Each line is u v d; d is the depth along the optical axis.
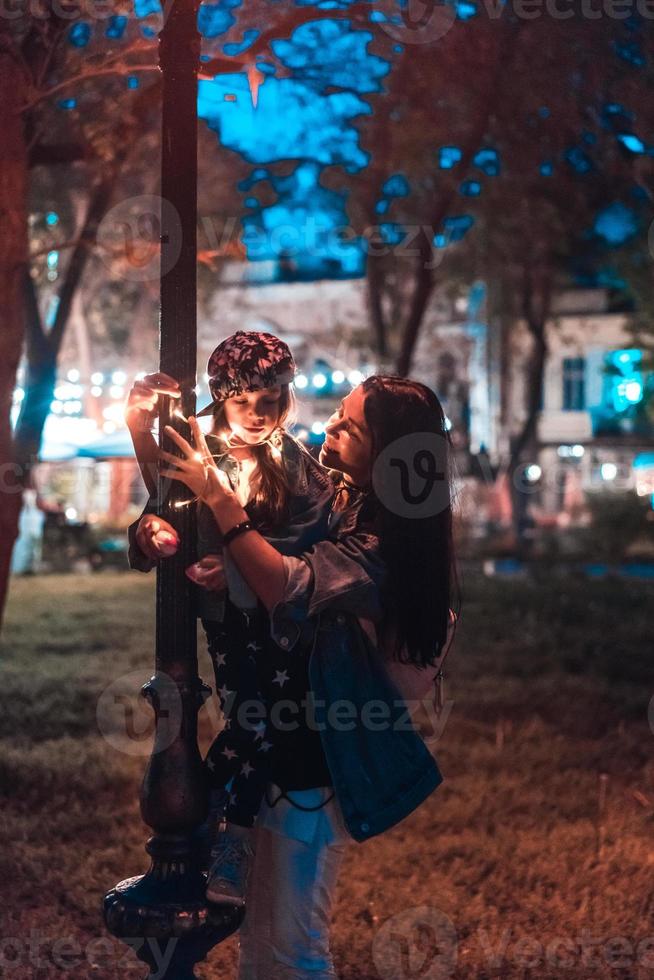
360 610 2.86
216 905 2.81
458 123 10.86
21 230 5.75
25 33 6.11
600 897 4.79
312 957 2.95
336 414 3.16
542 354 26.16
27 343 9.42
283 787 2.90
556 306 34.06
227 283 33.75
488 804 6.09
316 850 2.93
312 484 2.95
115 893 2.99
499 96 9.12
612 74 7.83
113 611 14.67
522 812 6.09
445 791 6.38
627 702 8.90
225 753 2.90
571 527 29.64
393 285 25.00
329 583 2.80
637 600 15.87
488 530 29.38
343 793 2.85
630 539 22.92
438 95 9.71
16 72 5.52
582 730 8.07
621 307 34.06
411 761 2.95
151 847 2.98
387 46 7.74
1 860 5.02
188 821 2.93
